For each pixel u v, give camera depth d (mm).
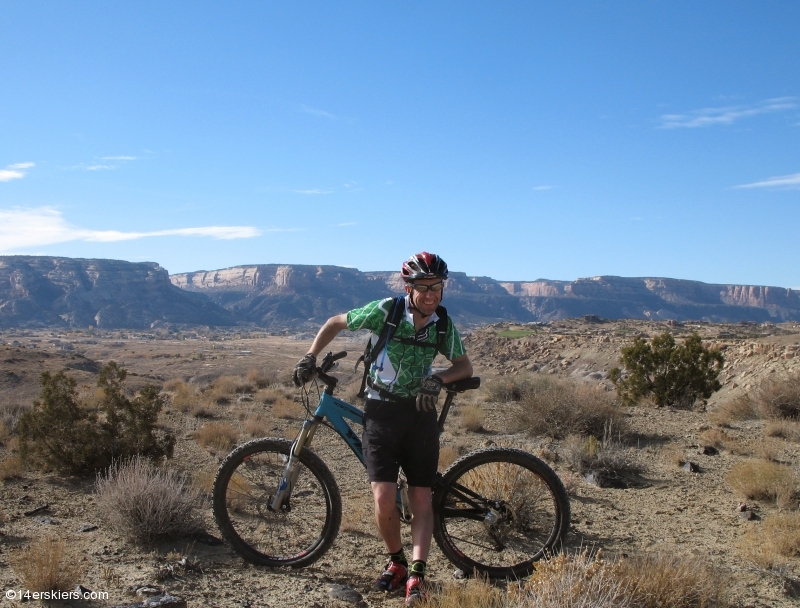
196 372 51188
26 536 5121
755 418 11859
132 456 7473
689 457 8602
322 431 10883
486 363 46031
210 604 3814
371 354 4219
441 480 4488
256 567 4523
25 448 7434
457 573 4473
